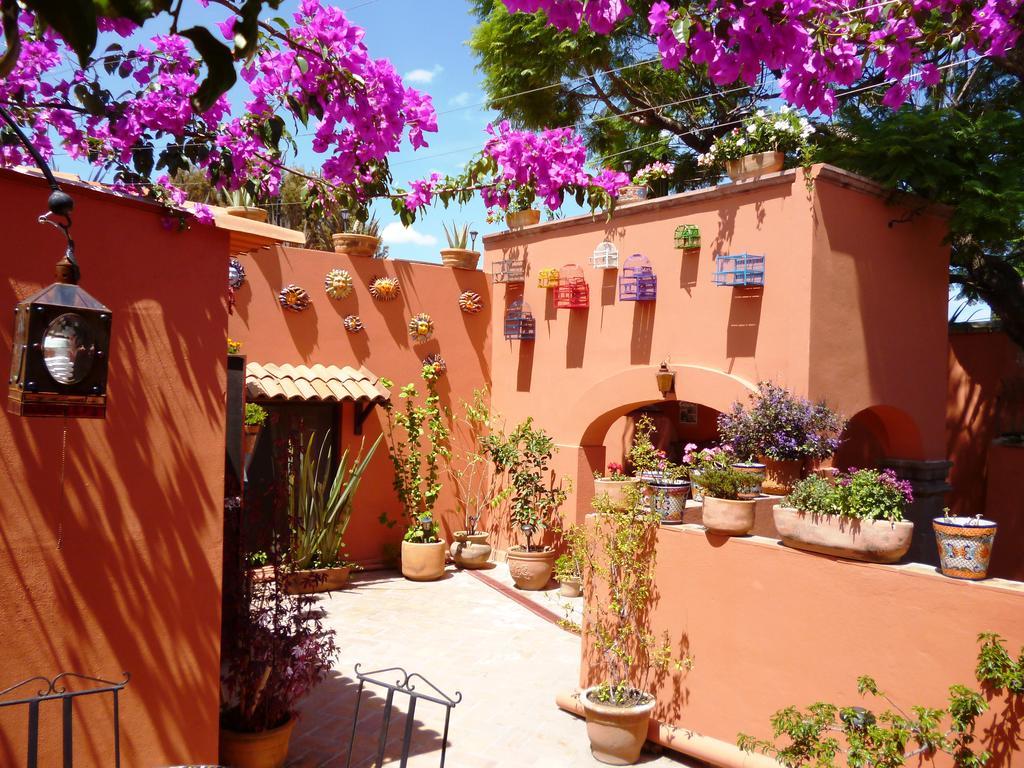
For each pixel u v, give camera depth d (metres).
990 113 9.38
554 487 11.09
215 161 4.23
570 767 5.80
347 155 3.88
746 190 8.76
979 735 4.42
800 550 5.34
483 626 9.05
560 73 14.98
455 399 12.13
